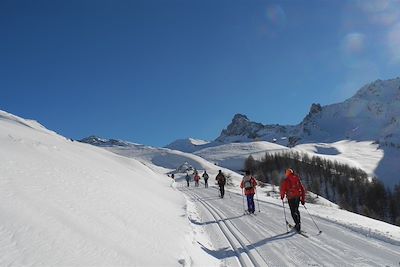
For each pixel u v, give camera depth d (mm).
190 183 60094
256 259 8734
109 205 9125
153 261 6531
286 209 18328
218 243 10797
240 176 118188
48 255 4906
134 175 26094
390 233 11859
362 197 132625
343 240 10547
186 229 11070
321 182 151500
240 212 17422
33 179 7926
